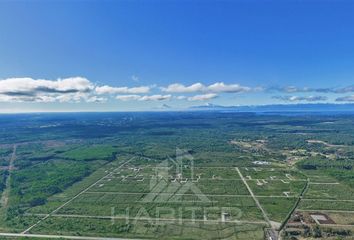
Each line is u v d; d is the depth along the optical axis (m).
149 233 126.50
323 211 153.12
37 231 136.25
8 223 145.25
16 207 165.12
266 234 127.56
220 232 127.44
